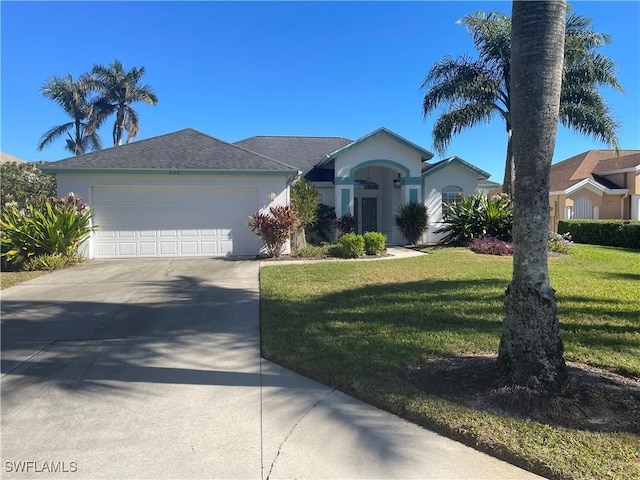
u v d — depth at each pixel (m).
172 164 14.60
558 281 9.66
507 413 3.87
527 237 4.21
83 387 4.68
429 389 4.42
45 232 12.60
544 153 4.13
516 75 4.18
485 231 16.44
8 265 12.42
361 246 14.50
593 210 29.02
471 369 4.79
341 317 7.07
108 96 35.62
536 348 4.12
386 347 5.62
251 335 6.40
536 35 4.04
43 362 5.41
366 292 8.84
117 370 5.14
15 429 3.82
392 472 3.19
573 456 3.22
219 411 4.13
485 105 17.86
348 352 5.47
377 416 4.01
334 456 3.40
